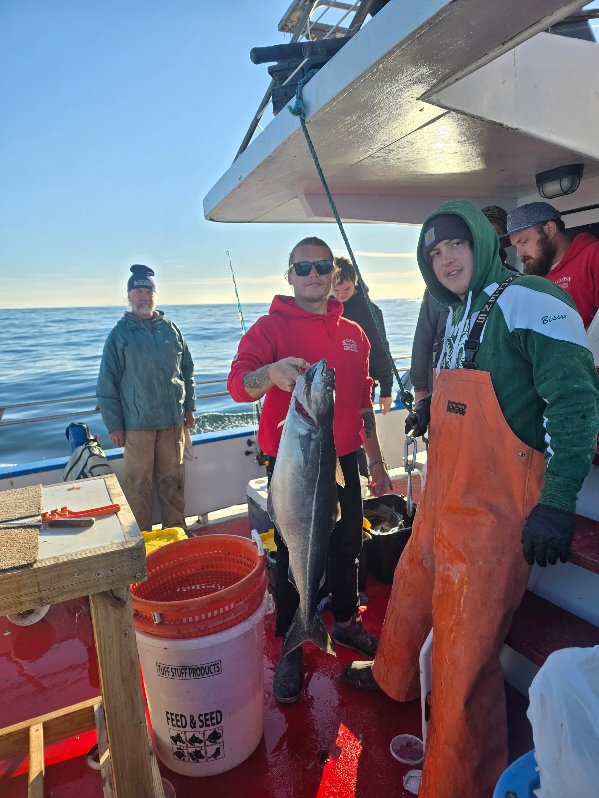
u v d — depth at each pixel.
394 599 2.25
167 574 2.32
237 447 4.92
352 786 2.04
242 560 2.32
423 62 1.63
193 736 2.04
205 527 4.75
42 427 11.43
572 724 1.07
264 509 3.86
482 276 1.80
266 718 2.41
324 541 2.19
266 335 2.48
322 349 2.50
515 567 1.69
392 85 1.80
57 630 3.27
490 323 1.72
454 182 3.48
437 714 1.72
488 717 1.70
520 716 2.17
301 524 2.14
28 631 3.27
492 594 1.67
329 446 2.15
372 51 1.62
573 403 1.51
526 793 1.18
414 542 2.15
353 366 2.58
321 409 2.09
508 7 1.33
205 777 2.10
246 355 2.45
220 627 1.94
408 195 3.75
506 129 2.31
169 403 4.37
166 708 2.03
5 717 2.54
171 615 1.91
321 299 2.53
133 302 4.38
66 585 1.47
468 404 1.75
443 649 1.72
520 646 2.04
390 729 2.31
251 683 2.12
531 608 2.25
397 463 5.57
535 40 2.10
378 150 2.61
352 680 2.58
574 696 1.09
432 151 2.70
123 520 1.72
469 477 1.74
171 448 4.47
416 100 1.95
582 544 2.07
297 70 2.21
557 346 1.56
